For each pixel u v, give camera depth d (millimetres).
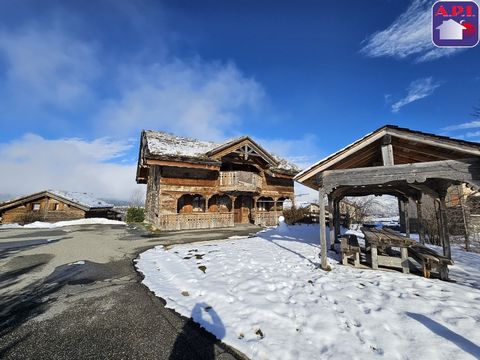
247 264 6957
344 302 4277
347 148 6418
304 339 3281
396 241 6254
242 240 11727
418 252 6191
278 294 4707
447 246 7164
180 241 11516
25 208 25562
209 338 3420
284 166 23312
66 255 8578
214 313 4074
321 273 6098
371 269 6500
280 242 11016
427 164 5555
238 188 18422
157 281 5828
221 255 8125
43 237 13039
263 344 3178
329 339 3252
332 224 9508
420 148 6348
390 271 6301
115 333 3561
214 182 18875
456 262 7227
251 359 2961
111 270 6770
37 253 8914
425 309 3900
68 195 28188
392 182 5996
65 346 3256
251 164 21359
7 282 5789
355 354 2932
